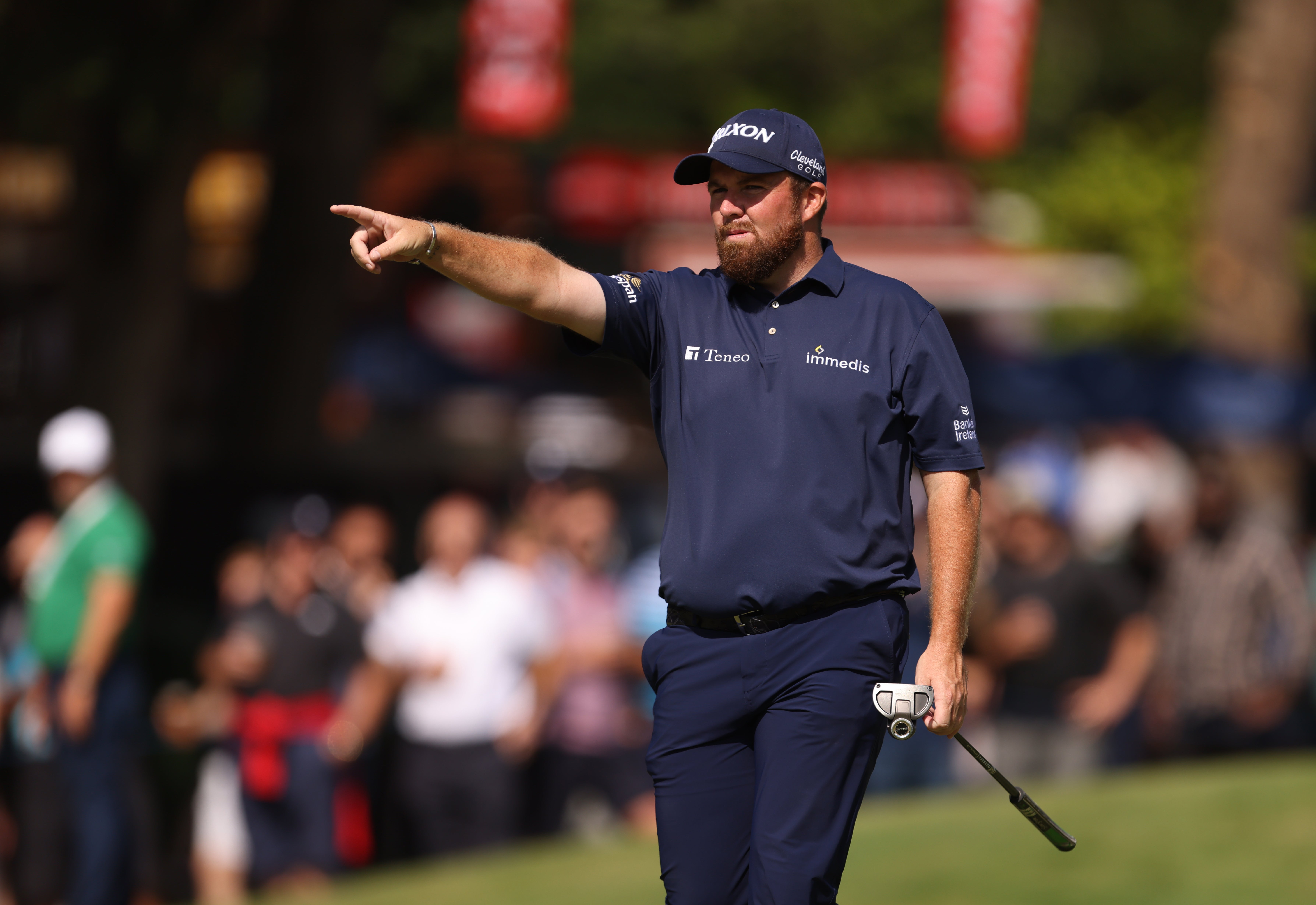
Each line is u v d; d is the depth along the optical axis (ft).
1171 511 189.78
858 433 38.24
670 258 265.95
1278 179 224.74
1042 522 99.14
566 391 245.65
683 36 314.55
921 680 37.04
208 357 228.84
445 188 266.98
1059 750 98.73
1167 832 82.89
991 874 77.71
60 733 89.30
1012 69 215.92
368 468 193.26
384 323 270.87
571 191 270.05
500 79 171.22
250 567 96.02
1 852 91.61
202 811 93.76
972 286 274.16
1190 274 267.80
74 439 89.25
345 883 89.81
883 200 281.33
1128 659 98.89
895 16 327.88
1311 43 222.89
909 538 39.27
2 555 167.43
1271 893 72.43
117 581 88.84
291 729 91.66
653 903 76.18
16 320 242.37
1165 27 349.20
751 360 38.81
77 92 128.16
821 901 37.40
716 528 38.37
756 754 38.52
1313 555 133.59
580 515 99.86
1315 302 272.31
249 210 228.02
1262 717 110.32
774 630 38.22
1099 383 203.41
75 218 149.38
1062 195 296.71
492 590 93.86
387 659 92.73
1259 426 197.16
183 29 127.03
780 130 38.29
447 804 93.25
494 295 38.01
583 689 97.66
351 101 188.55
